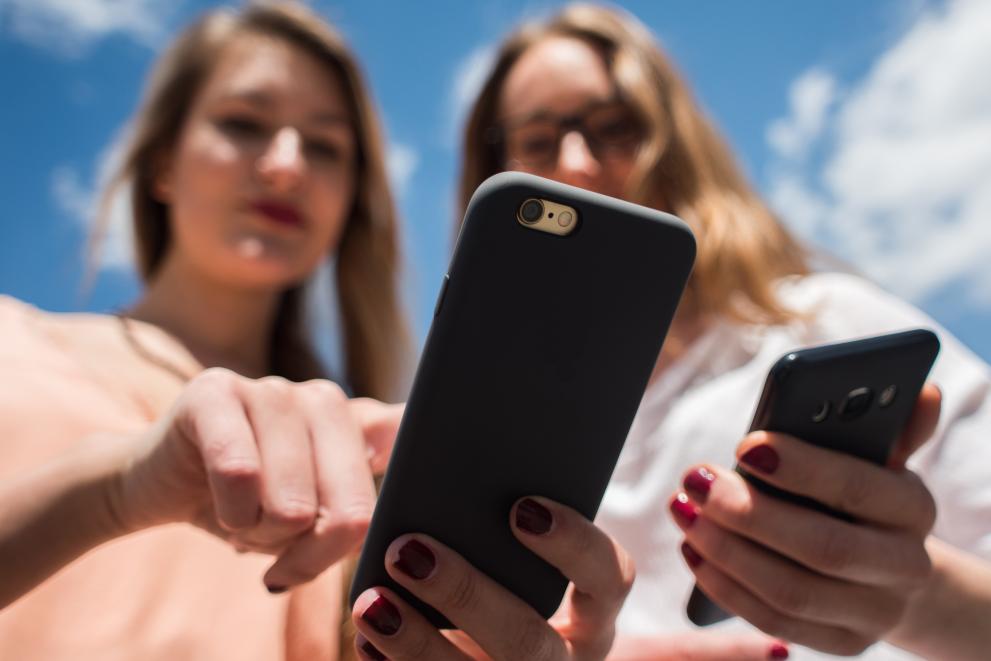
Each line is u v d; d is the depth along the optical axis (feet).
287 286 7.14
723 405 5.87
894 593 3.47
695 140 7.56
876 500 3.32
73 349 5.52
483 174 8.85
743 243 6.77
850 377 3.40
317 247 6.96
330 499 3.14
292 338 7.98
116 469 3.25
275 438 3.14
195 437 3.05
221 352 6.69
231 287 6.66
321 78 7.09
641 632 5.45
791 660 5.14
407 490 3.17
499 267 3.10
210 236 6.43
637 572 5.71
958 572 3.82
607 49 7.92
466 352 3.12
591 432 3.28
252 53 6.79
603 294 3.21
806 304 6.30
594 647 3.40
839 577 3.34
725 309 6.43
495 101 8.57
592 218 3.15
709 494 3.35
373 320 8.21
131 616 4.39
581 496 3.32
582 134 7.60
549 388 3.21
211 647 4.54
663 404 6.19
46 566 3.23
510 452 3.22
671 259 3.25
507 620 3.05
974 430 5.21
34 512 3.21
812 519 3.27
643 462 6.02
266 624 4.84
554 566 3.23
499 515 3.26
